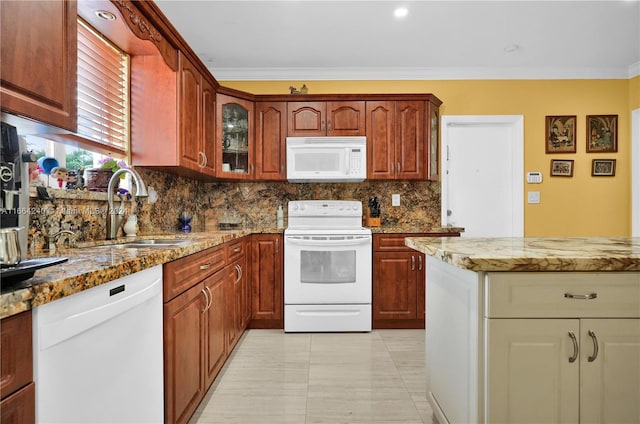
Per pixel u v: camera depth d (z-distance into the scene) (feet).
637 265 3.46
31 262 2.76
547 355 3.51
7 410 2.11
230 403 5.99
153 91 7.29
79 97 5.92
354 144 10.39
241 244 8.94
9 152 3.11
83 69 5.92
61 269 2.97
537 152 11.73
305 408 5.84
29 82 3.07
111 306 3.17
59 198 5.17
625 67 11.57
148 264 3.79
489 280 3.49
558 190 11.75
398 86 11.71
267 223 11.73
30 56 3.09
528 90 11.71
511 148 11.88
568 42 9.84
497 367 3.49
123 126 7.16
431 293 5.30
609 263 3.46
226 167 10.27
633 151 11.59
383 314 9.89
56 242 5.05
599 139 11.71
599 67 11.55
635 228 11.57
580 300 3.52
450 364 4.41
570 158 11.73
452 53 10.50
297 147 10.44
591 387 3.53
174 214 9.36
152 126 7.29
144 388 3.87
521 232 11.68
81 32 5.80
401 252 9.92
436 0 7.87
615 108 11.71
